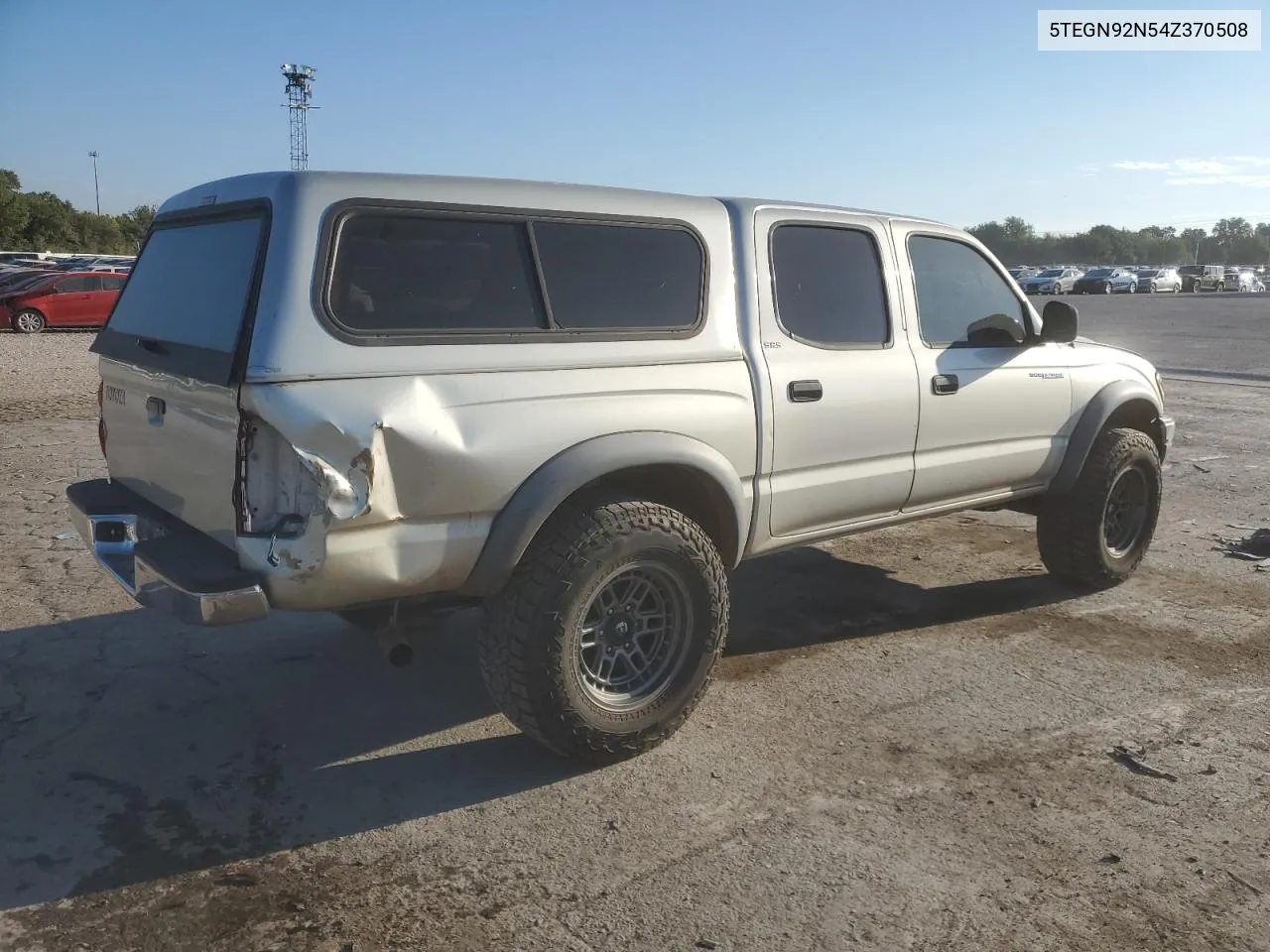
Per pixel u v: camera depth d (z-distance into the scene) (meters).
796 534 4.34
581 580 3.43
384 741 3.90
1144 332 24.83
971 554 6.46
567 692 3.48
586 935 2.77
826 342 4.32
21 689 4.29
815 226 4.36
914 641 4.96
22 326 22.58
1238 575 6.04
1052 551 5.57
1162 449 6.03
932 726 4.04
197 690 4.32
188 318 3.46
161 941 2.74
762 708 4.20
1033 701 4.27
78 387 13.45
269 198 3.15
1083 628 5.14
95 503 3.87
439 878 3.04
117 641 4.83
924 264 4.81
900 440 4.57
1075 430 5.39
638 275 3.77
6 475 8.06
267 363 2.93
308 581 3.01
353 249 3.14
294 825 3.32
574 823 3.33
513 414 3.32
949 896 2.95
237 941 2.74
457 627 5.12
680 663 3.78
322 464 2.94
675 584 3.71
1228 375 16.41
